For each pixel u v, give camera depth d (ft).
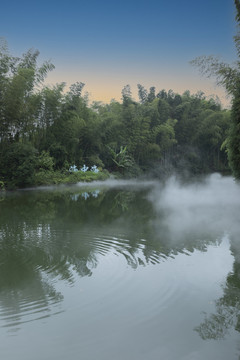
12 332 9.76
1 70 62.18
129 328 10.00
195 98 135.85
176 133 132.67
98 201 45.11
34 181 68.33
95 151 102.58
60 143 82.69
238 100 42.01
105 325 10.18
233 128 43.86
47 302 11.76
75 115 85.81
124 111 110.73
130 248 19.19
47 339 9.40
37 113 74.59
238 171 44.75
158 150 116.37
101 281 13.79
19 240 21.07
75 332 9.77
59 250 18.65
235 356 8.66
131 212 34.22
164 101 127.65
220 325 10.21
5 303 11.66
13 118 65.00
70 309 11.21
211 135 131.34
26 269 15.31
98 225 26.50
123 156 107.24
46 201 44.34
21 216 31.19
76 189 66.08
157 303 11.72
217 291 12.80
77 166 93.25
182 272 14.96
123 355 8.69
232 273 14.82
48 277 14.29
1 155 65.16
